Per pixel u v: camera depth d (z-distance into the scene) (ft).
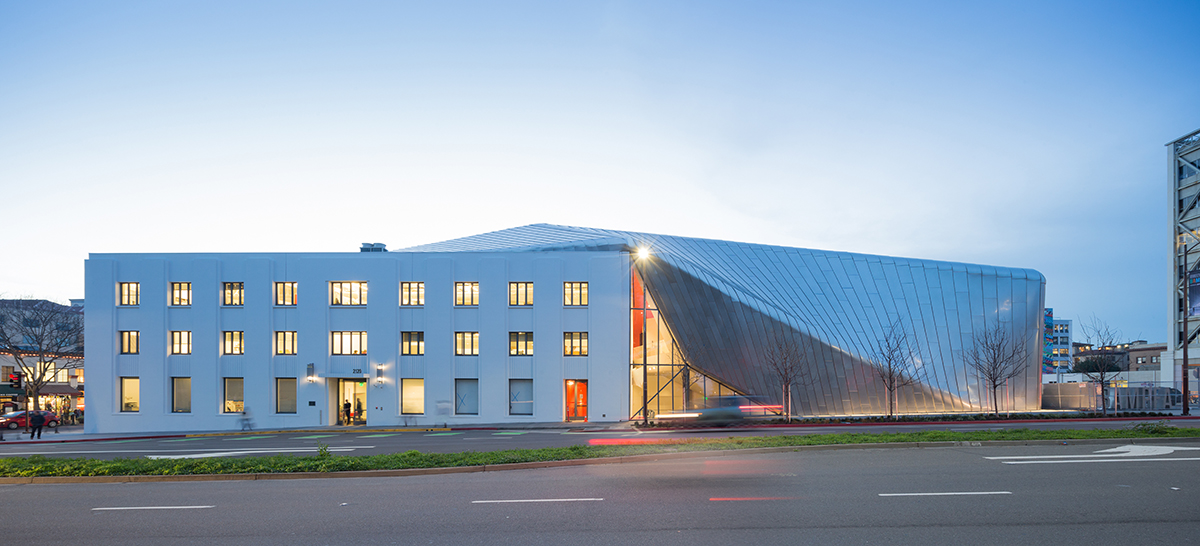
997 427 94.17
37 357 172.65
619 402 119.24
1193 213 221.87
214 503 39.73
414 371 122.11
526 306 122.62
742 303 121.29
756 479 45.11
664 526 31.81
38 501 41.52
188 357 122.01
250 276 123.44
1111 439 64.44
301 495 41.78
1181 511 34.04
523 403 121.29
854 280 138.00
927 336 133.18
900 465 51.26
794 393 124.36
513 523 32.94
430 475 49.75
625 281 121.39
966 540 28.91
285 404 122.42
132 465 51.98
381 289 123.03
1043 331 138.92
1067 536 29.43
